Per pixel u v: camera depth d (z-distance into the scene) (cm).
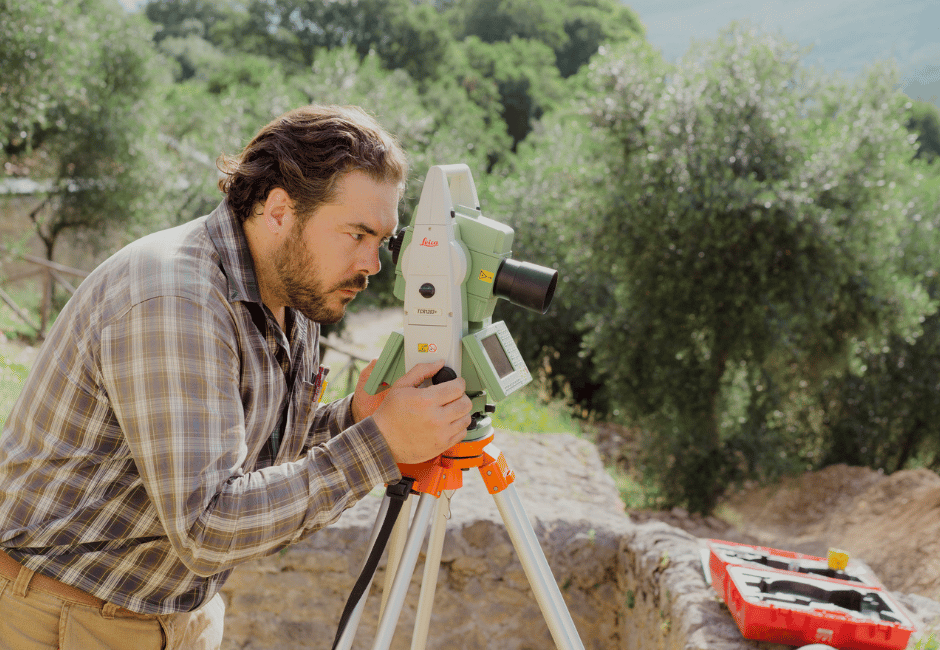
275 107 1232
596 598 297
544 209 1252
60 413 107
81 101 1239
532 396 791
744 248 787
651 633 242
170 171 1404
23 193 1294
